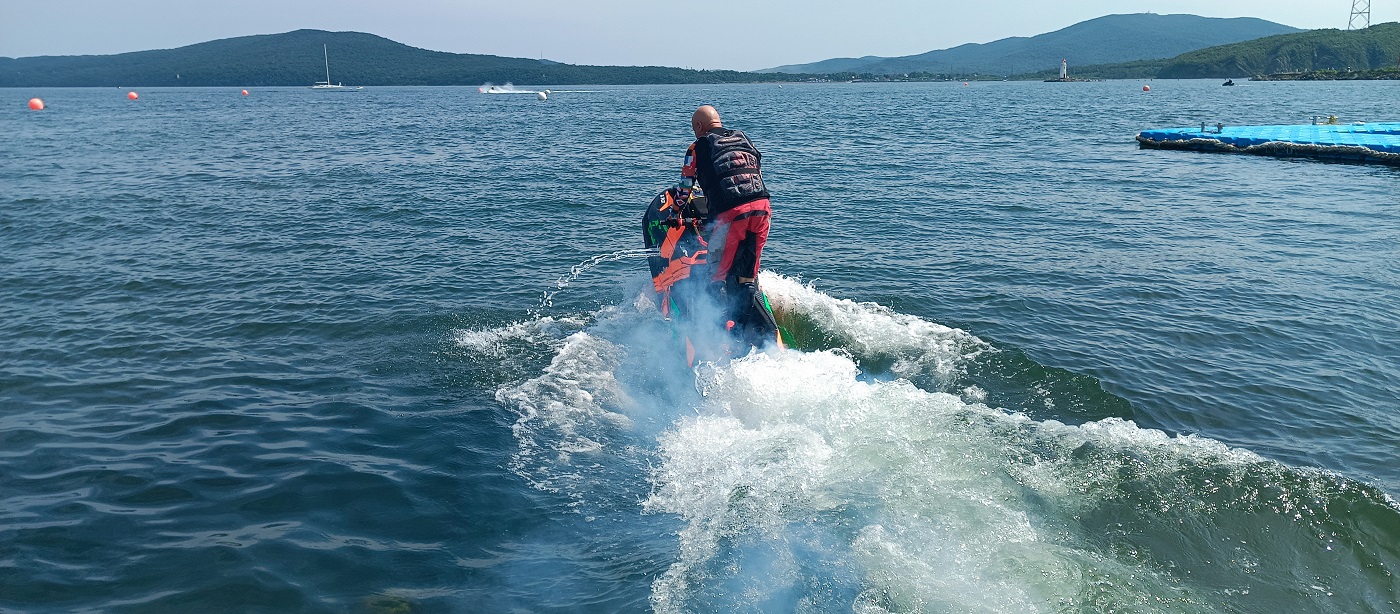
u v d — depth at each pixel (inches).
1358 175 685.9
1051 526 148.3
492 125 1517.0
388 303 309.4
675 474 176.7
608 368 240.5
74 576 146.3
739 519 154.0
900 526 147.3
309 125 1535.4
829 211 504.7
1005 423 186.1
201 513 167.3
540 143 1060.5
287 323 288.4
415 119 1776.6
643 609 132.9
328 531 160.2
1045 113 1889.8
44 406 221.0
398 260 379.2
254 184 639.8
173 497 173.3
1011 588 130.1
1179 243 414.3
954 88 6235.2
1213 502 156.2
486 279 344.2
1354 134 920.3
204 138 1171.3
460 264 371.2
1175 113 1833.2
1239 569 138.6
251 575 146.1
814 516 151.8
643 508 165.2
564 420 206.8
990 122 1515.7
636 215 502.0
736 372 206.4
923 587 130.4
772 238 425.1
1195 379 237.3
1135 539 145.3
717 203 226.5
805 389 200.5
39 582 144.4
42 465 187.8
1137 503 155.4
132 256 390.6
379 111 2294.5
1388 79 5767.7
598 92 5349.4
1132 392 227.8
